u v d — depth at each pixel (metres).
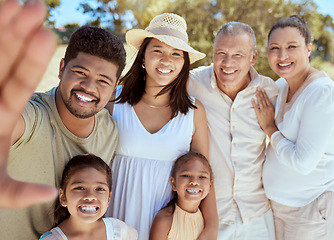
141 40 2.36
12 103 0.45
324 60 13.93
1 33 0.40
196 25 9.20
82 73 1.67
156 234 2.14
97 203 1.82
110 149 2.10
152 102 2.33
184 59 2.29
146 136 2.21
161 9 10.27
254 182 2.52
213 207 2.29
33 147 1.65
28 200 0.41
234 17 9.34
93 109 1.72
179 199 2.22
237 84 2.46
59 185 1.85
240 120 2.48
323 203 2.27
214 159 2.51
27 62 0.43
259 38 9.03
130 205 2.18
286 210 2.43
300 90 2.29
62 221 1.88
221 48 2.35
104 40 1.68
